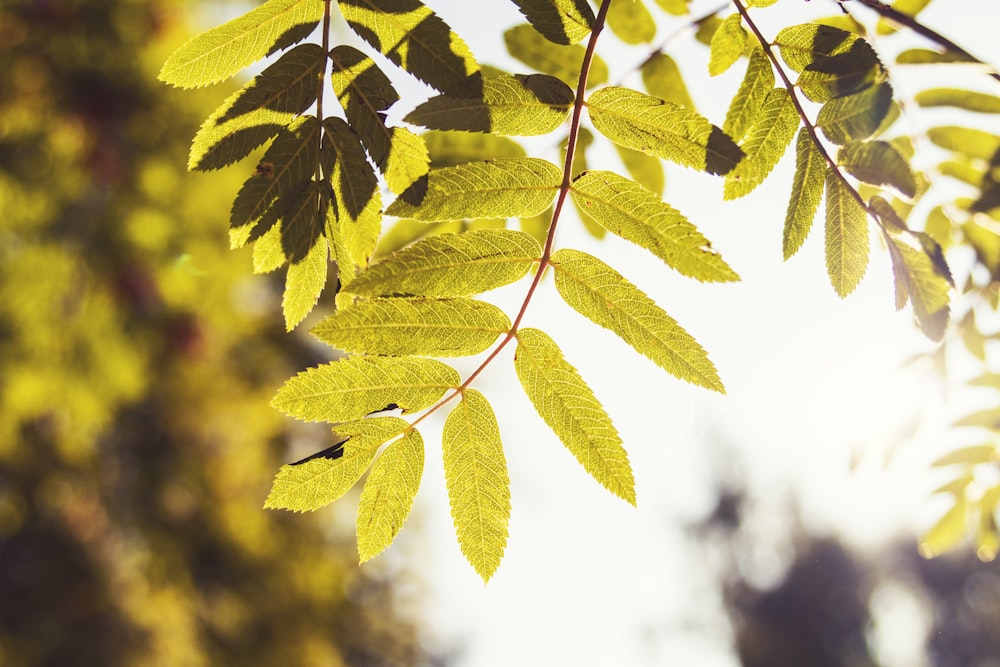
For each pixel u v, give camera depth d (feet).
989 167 1.66
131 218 4.16
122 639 5.82
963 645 21.71
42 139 3.84
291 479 1.36
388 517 1.38
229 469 6.47
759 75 1.41
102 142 3.94
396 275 1.35
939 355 1.82
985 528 2.18
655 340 1.36
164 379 5.23
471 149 1.57
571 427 1.38
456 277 1.36
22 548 5.68
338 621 8.85
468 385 1.38
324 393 1.35
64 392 4.64
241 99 1.35
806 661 21.65
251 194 1.36
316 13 1.36
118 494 5.99
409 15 1.34
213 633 6.97
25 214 4.03
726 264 1.33
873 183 1.38
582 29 1.37
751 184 1.41
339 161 1.37
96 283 4.31
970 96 1.64
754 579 23.54
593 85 1.61
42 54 3.55
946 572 21.75
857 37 1.39
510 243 1.37
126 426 5.80
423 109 1.36
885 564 22.84
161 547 6.22
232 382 5.93
